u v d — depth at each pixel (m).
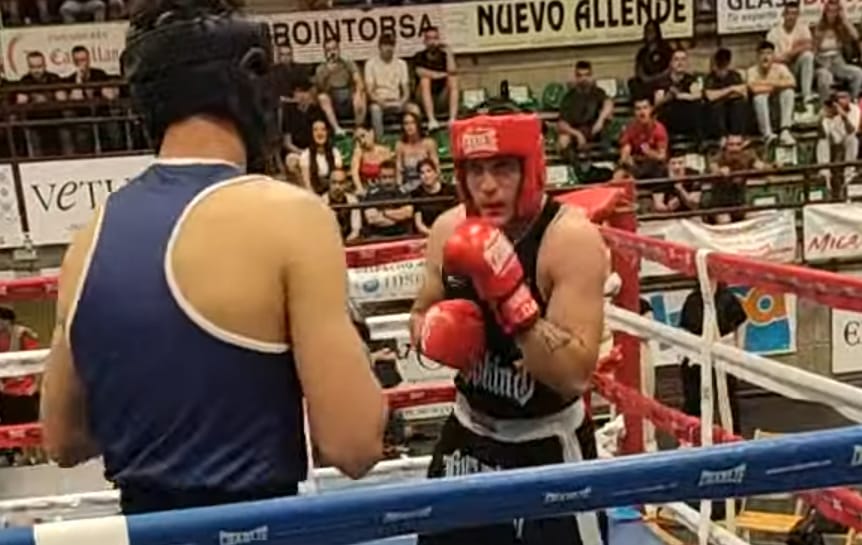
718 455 1.05
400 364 5.34
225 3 1.20
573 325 1.79
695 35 8.93
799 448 1.06
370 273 3.20
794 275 2.11
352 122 8.52
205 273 1.14
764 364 2.30
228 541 0.98
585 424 1.97
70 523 0.96
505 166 1.82
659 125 8.70
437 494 1.01
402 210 8.32
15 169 7.64
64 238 7.79
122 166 7.80
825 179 8.88
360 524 1.01
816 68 8.98
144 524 0.97
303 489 2.62
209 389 1.15
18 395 5.83
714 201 8.69
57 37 8.14
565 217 1.85
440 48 8.65
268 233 1.15
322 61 8.47
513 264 1.76
